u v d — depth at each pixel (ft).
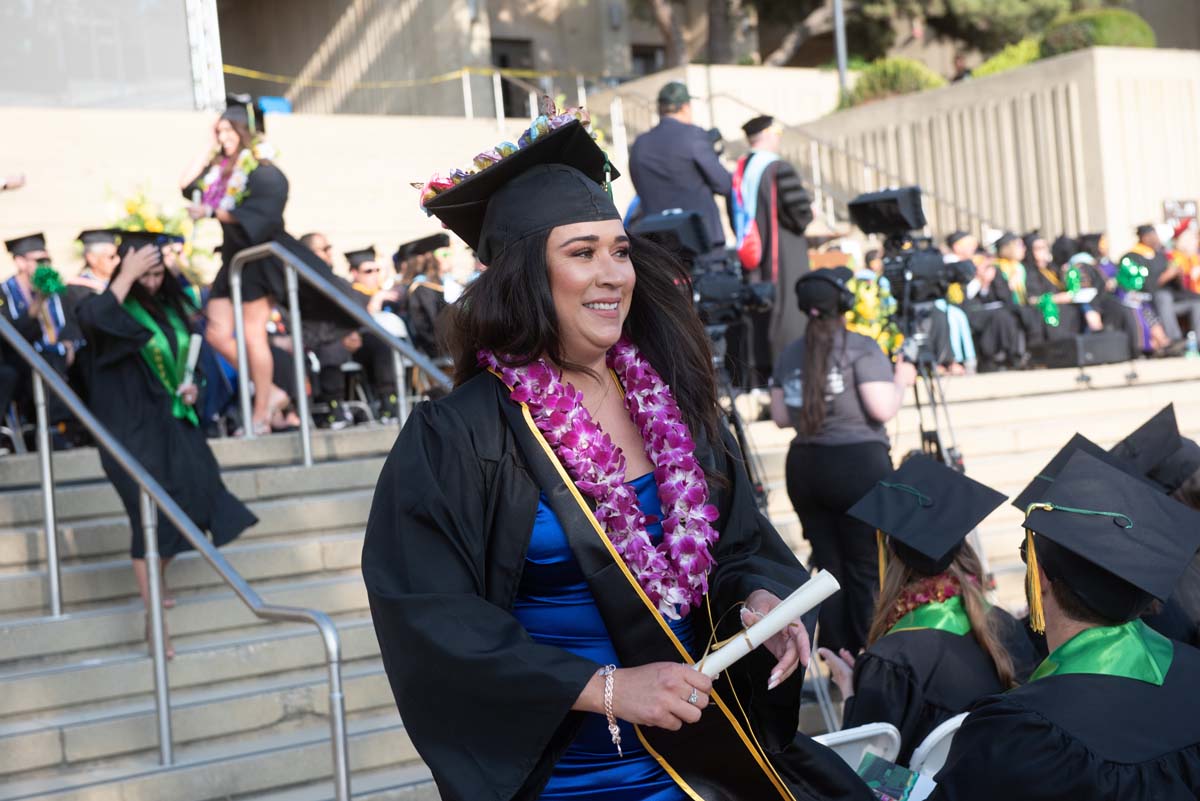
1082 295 37.47
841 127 59.21
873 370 17.95
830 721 17.10
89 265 28.27
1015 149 52.90
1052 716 7.94
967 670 12.16
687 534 7.47
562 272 7.38
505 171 7.54
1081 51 50.44
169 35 43.60
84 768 15.79
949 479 12.88
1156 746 7.76
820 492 18.21
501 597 7.23
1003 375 31.12
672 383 8.07
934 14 67.92
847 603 18.22
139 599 19.31
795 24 71.61
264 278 24.14
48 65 42.09
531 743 6.65
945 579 12.50
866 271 37.06
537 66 73.00
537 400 7.37
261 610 14.19
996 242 39.86
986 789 7.87
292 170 46.80
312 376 30.68
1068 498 8.47
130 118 42.70
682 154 27.86
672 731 7.32
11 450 27.99
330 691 13.37
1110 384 32.48
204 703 16.61
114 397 17.87
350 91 71.00
